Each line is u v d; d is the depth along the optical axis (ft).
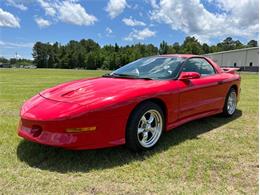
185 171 10.25
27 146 12.55
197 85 14.55
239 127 16.02
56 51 356.18
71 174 10.00
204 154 11.85
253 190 8.97
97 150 12.10
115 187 9.14
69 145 10.27
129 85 12.26
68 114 10.28
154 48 340.80
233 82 18.12
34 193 8.74
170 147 12.63
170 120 13.05
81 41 394.32
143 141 11.97
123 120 11.11
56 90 12.72
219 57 239.91
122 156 11.55
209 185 9.27
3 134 14.34
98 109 10.51
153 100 12.34
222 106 17.26
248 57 193.36
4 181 9.42
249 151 12.25
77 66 342.03
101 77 14.73
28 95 30.30
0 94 31.17
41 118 10.59
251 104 23.72
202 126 16.12
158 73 14.08
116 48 359.66
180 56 15.64
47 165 10.69
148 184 9.32
